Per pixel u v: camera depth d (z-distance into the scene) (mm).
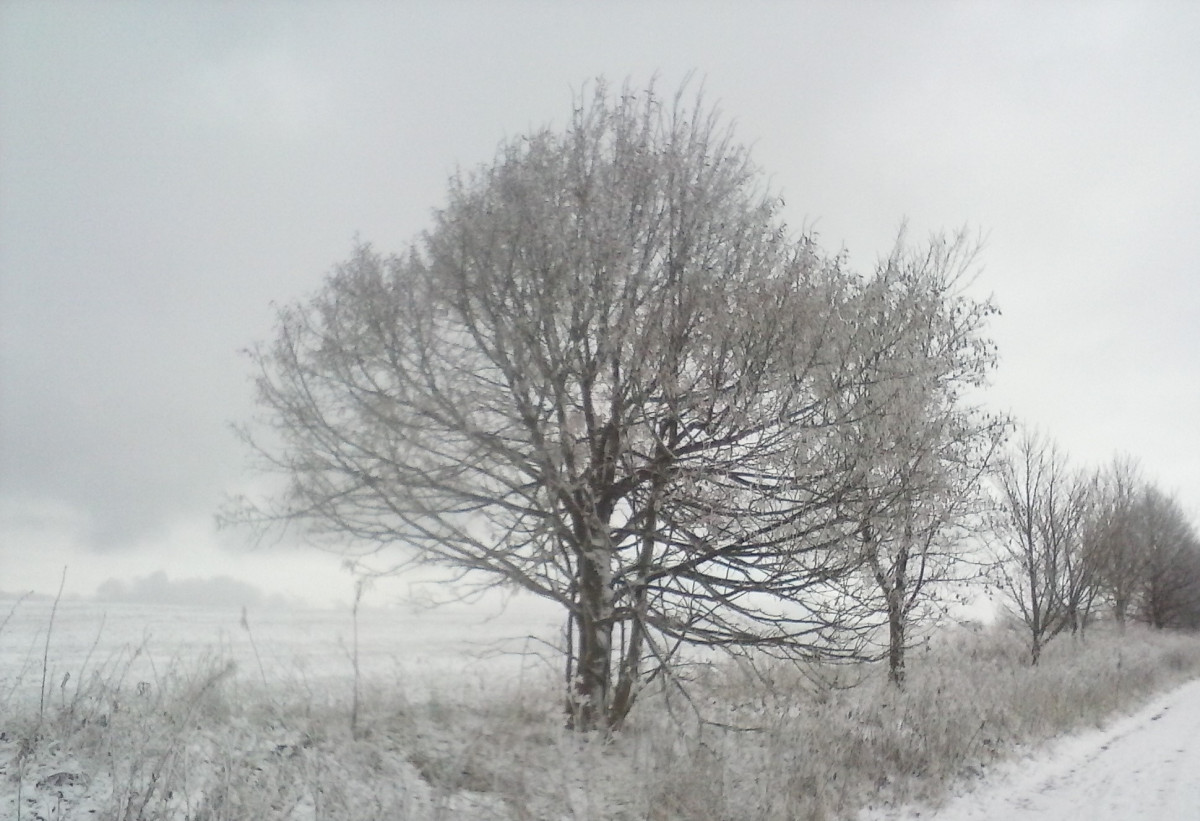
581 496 9031
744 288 8594
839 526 8477
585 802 7539
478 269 8312
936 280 12164
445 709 8672
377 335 8203
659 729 9320
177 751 6375
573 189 8805
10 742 6598
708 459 8695
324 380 8297
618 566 9133
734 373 8469
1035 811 9312
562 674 9141
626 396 8758
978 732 11922
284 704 8508
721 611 9242
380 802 6422
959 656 18859
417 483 8195
